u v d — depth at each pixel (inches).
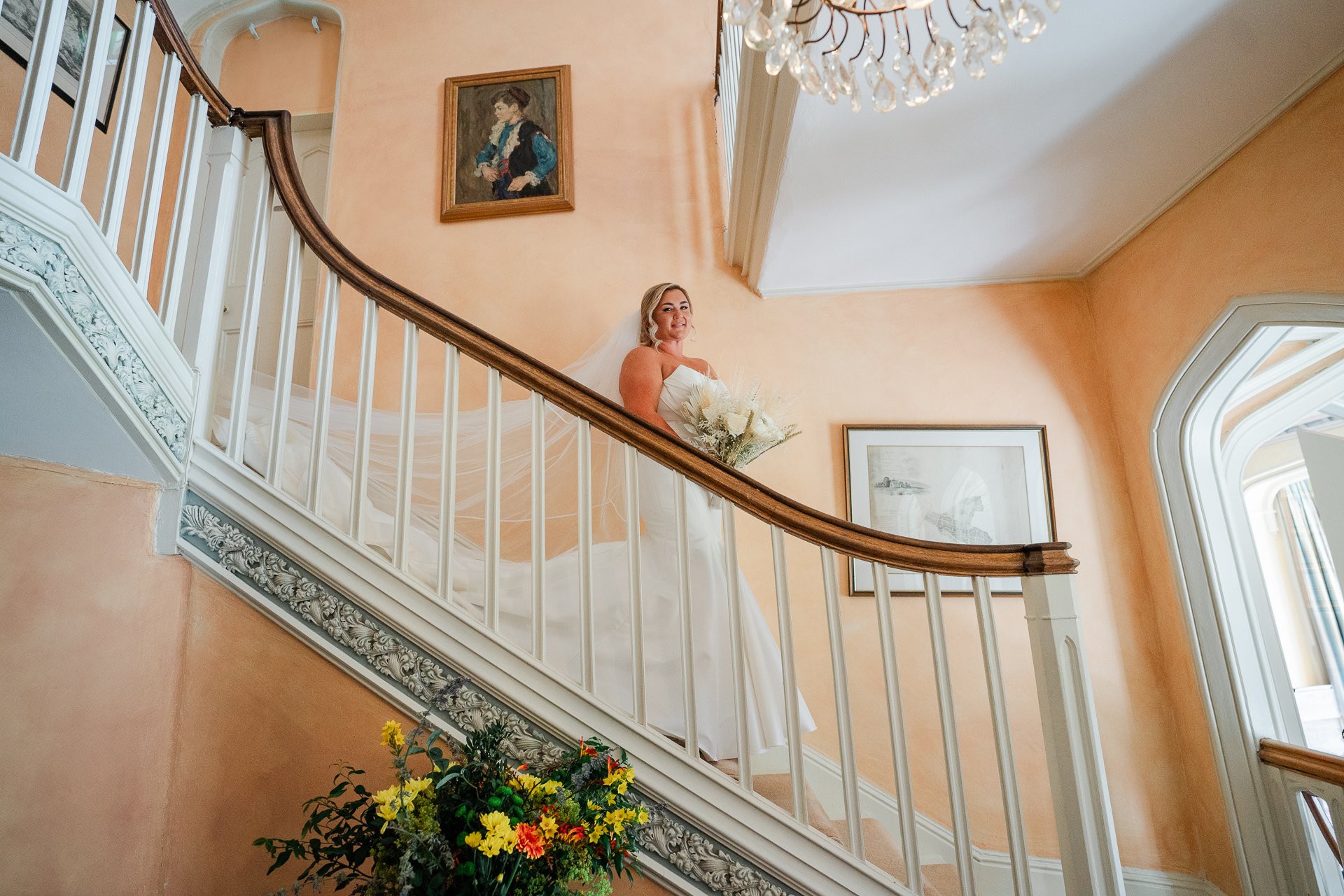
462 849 61.1
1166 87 101.6
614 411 85.2
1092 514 141.7
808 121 106.8
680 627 82.8
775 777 94.2
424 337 151.3
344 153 165.2
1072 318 150.8
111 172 75.7
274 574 84.7
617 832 65.3
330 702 82.5
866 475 142.0
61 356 68.2
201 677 84.0
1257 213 111.6
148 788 79.7
